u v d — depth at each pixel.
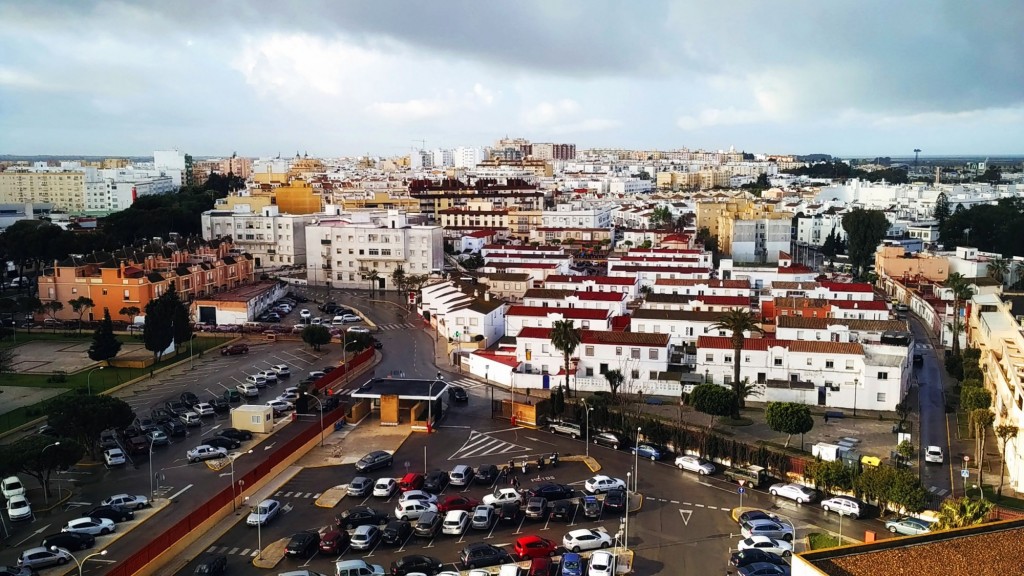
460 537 92.31
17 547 89.12
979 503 76.56
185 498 102.94
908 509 93.69
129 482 108.19
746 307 185.12
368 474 111.88
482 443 125.19
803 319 163.75
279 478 110.38
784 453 115.88
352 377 162.38
